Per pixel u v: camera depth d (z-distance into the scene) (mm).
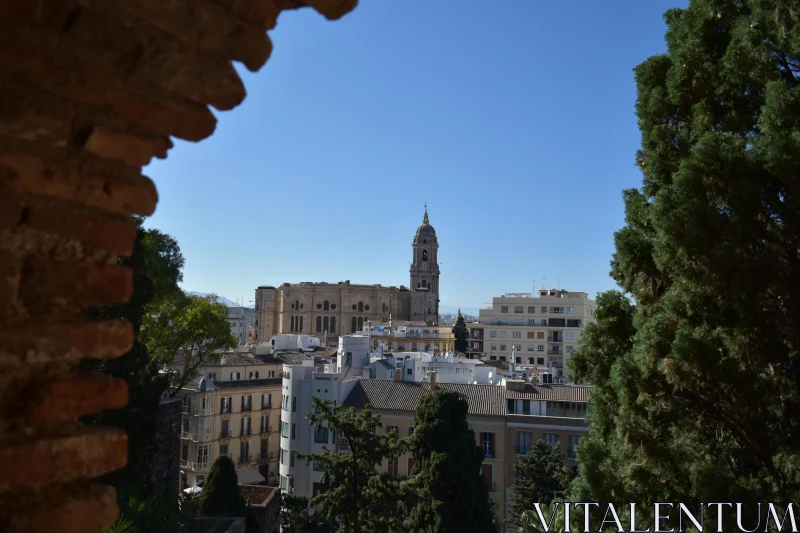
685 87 15609
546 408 49000
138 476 23062
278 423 65000
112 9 3336
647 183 16844
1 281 3172
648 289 16578
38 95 3275
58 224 3367
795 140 12086
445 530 31797
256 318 178875
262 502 38438
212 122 3812
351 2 4023
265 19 3805
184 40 3562
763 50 14094
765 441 13836
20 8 3146
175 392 40250
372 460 27266
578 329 119688
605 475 15008
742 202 12766
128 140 3561
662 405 14609
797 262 13211
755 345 13258
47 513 3369
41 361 3346
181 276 39656
